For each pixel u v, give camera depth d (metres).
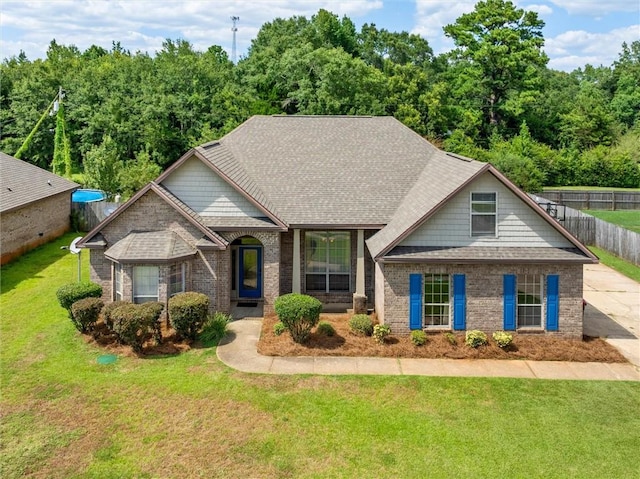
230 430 12.19
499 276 17.55
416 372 15.35
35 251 29.38
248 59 73.25
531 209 17.58
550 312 17.58
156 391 13.95
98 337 17.22
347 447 11.59
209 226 19.59
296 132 25.66
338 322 19.31
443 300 17.94
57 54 90.62
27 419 12.55
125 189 39.78
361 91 54.97
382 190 22.20
